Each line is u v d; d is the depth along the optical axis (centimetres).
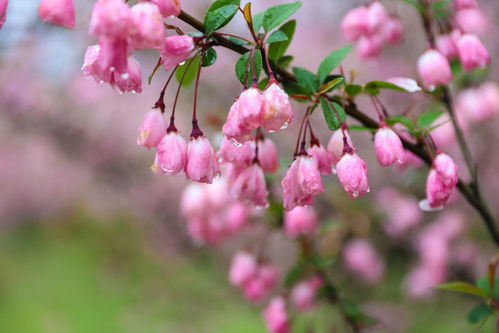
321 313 87
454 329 117
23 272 280
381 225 112
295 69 65
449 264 120
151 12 58
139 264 176
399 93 138
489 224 71
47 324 217
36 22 112
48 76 154
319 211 109
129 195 170
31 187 312
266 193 66
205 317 139
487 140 132
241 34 129
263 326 135
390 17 81
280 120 60
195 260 144
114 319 194
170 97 145
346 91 66
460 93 97
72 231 285
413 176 99
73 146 172
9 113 165
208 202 85
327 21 183
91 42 137
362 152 144
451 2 75
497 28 127
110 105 181
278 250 117
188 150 62
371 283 114
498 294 70
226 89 136
